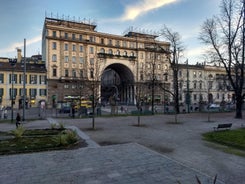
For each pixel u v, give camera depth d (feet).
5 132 56.85
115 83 312.29
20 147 38.11
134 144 41.75
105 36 239.91
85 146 40.45
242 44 98.99
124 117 100.22
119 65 253.24
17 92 190.49
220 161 31.35
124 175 25.41
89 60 224.33
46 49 205.98
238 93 97.81
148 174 25.73
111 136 50.98
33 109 176.96
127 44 254.06
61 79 207.10
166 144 42.42
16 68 191.31
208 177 24.80
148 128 64.23
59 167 28.30
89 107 140.77
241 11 96.78
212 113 125.08
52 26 208.85
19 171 26.81
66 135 42.14
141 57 258.98
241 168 28.35
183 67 246.27
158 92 241.96
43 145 39.81
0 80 184.03
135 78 252.62
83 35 226.79
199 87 271.49
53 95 204.74
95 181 23.65
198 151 37.01
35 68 201.98
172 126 68.59
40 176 25.17
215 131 56.08
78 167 28.27
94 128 63.57
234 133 51.03
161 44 259.80
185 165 29.14
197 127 66.13
